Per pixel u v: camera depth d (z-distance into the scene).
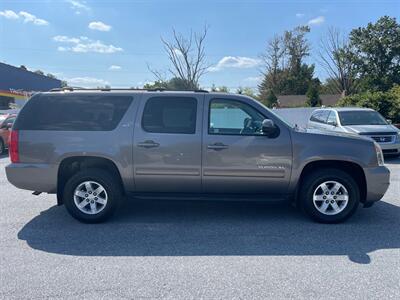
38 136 5.40
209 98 5.46
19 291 3.48
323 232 5.12
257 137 5.34
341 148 5.32
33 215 5.93
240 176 5.38
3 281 3.69
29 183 5.43
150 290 3.50
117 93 5.50
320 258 4.25
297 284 3.62
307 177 5.45
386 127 12.04
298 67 70.12
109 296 3.39
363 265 4.06
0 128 14.49
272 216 5.84
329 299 3.33
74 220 5.66
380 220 5.66
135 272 3.89
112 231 5.18
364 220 5.65
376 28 50.66
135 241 4.80
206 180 5.41
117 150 5.36
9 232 5.14
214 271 3.91
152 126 5.40
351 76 50.56
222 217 5.80
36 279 3.73
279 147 5.32
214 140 5.33
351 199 5.42
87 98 5.48
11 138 5.47
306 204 5.46
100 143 5.36
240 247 4.59
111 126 5.40
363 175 5.45
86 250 4.50
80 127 5.41
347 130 11.91
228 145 5.32
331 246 4.61
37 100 5.50
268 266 4.03
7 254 4.38
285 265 4.06
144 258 4.26
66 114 5.45
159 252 4.44
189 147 5.34
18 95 39.19
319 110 15.23
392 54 50.53
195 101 5.45
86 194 5.52
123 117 5.41
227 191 5.49
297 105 58.62
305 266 4.03
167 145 5.34
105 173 5.46
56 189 5.46
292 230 5.20
